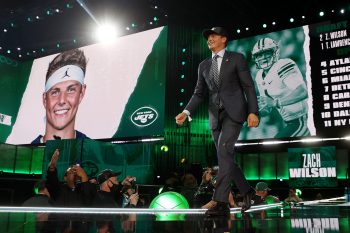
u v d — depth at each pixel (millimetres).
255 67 10328
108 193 3189
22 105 13914
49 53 14219
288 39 10008
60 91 13172
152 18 12539
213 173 3248
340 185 9773
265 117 9891
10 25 12867
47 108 13305
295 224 1372
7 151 12602
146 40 12195
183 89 11938
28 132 13508
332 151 9562
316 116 9234
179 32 12242
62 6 12078
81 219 1520
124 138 12297
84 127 12523
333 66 9258
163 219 1586
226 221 1503
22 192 4531
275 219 1613
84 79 12914
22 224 1267
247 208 2141
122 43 12562
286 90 9750
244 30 11094
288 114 9602
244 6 11047
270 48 10211
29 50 14320
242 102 2051
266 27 10750
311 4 10352
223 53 2145
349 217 1743
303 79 9586
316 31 9672
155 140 12000
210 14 11844
